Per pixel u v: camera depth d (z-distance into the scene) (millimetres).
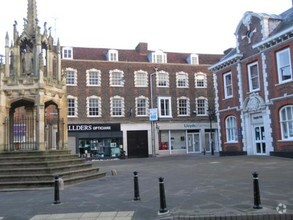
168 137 42781
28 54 17344
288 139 22828
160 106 42500
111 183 14312
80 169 16438
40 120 16141
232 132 29828
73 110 38969
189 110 43656
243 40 27812
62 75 18500
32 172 14523
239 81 28125
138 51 44594
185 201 9445
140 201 9922
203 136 43875
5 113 16438
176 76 43594
